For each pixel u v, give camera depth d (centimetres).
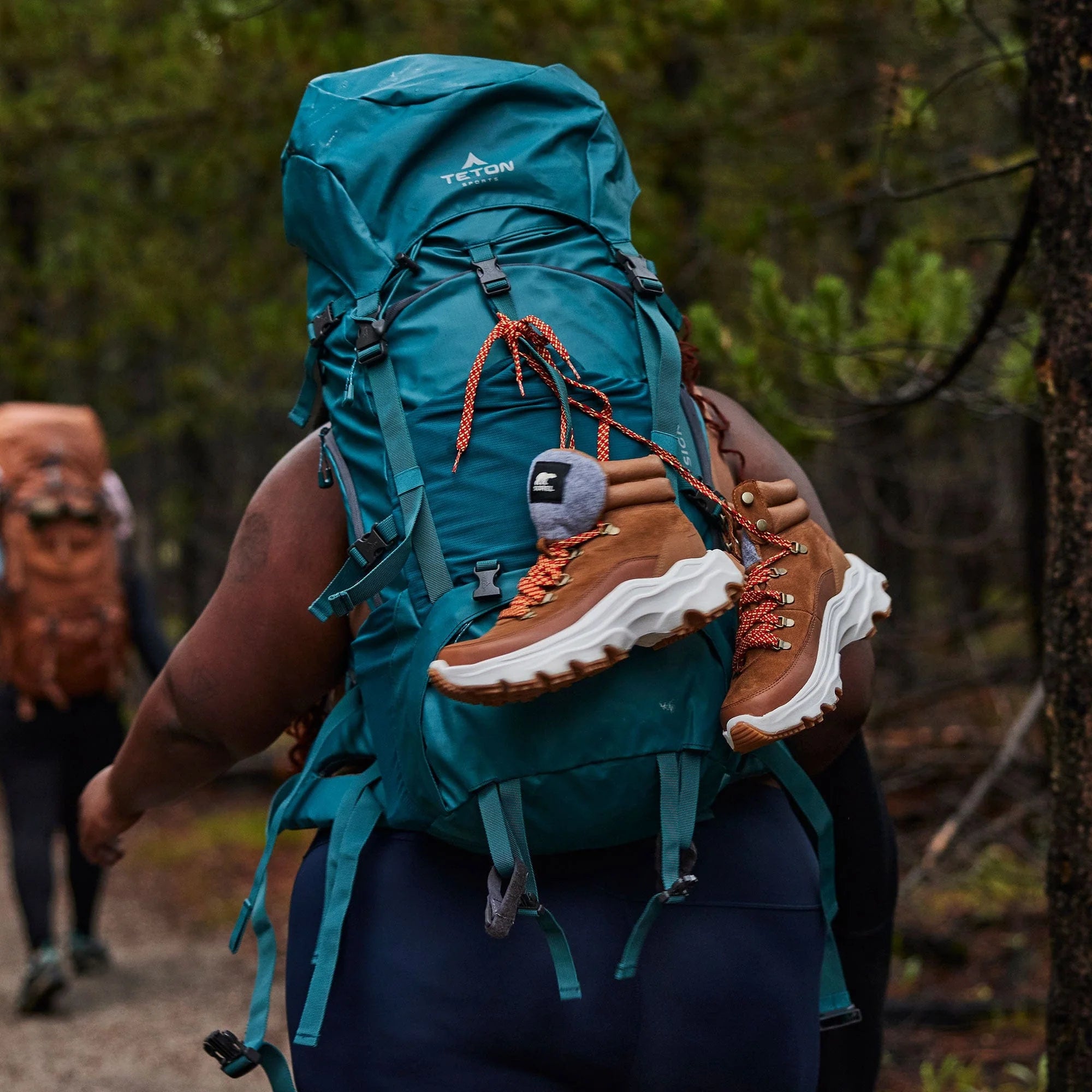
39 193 1430
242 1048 234
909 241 549
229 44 791
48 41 1059
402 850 231
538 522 212
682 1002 226
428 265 236
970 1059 560
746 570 232
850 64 949
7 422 778
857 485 1138
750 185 935
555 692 212
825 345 546
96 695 785
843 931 305
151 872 1134
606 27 848
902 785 834
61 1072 643
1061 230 307
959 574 1398
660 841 213
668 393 236
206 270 1327
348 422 234
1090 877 299
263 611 244
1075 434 304
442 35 880
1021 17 594
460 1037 221
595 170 249
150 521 2312
